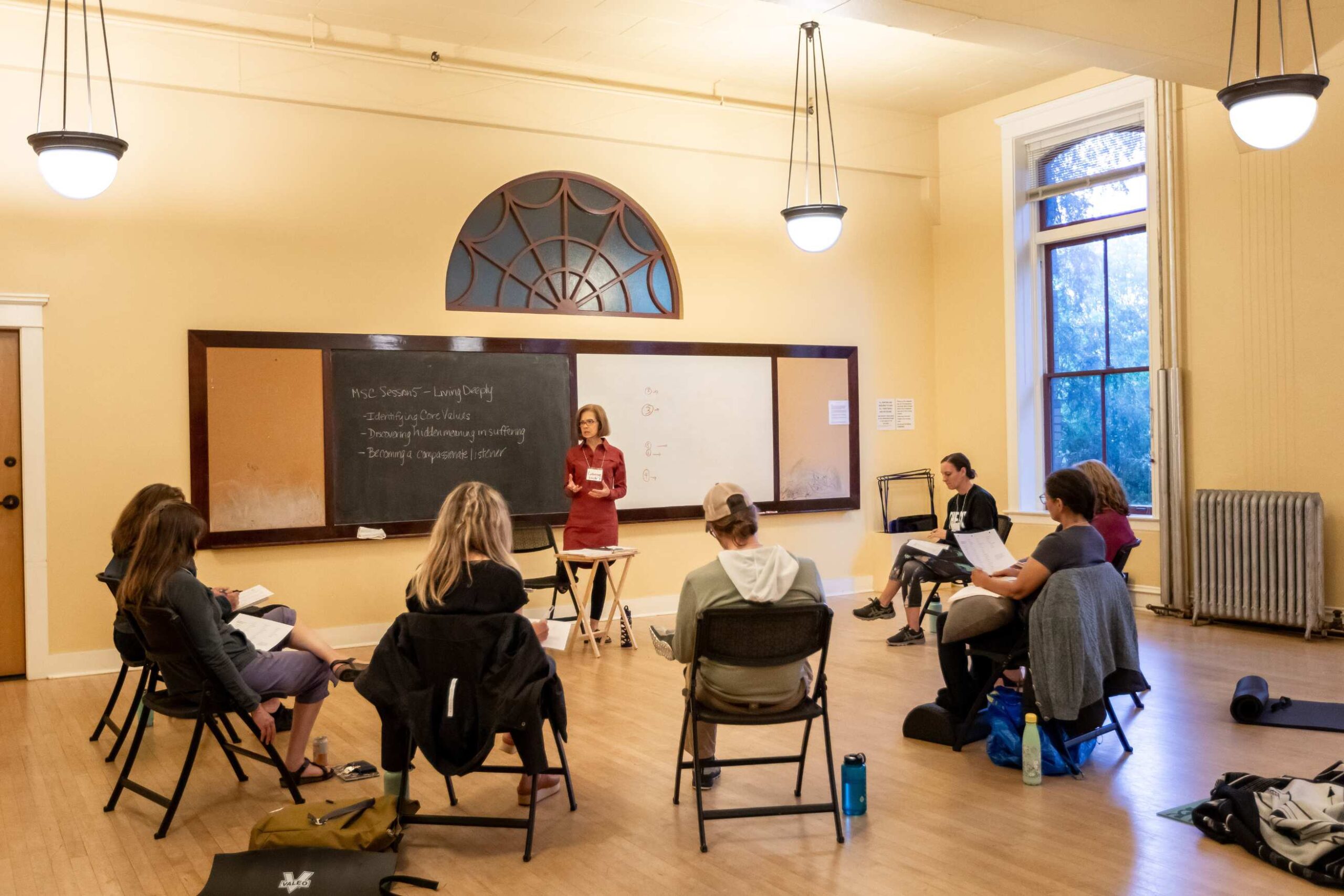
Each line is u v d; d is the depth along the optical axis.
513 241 7.24
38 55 5.82
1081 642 3.75
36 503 5.84
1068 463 8.17
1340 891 2.86
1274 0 5.79
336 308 6.62
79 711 5.12
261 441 6.37
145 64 6.05
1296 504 6.39
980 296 8.63
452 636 3.14
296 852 3.05
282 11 6.30
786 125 8.24
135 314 6.08
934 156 8.93
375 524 6.70
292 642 4.04
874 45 7.12
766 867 3.11
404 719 3.18
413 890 2.97
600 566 6.78
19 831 3.49
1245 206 6.80
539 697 3.24
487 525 3.23
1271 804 3.20
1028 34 5.40
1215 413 7.00
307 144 6.54
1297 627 6.59
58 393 5.90
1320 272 6.44
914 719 4.40
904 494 8.84
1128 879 2.97
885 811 3.55
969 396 8.76
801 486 8.31
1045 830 3.35
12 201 5.79
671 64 7.45
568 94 7.35
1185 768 3.93
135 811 3.68
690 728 4.01
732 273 8.06
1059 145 8.12
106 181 4.93
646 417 7.65
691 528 7.90
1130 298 7.68
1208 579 6.85
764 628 3.24
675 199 7.82
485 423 7.05
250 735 4.64
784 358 8.23
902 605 7.94
